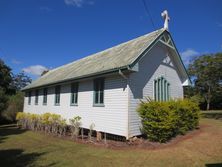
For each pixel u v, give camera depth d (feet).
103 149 31.71
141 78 40.11
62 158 26.76
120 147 32.83
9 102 86.48
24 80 181.47
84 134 47.65
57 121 48.24
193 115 44.80
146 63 42.09
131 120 36.27
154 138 34.83
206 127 49.90
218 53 95.71
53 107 61.72
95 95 44.01
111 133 38.47
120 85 38.04
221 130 45.11
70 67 68.95
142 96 39.58
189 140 35.45
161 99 44.91
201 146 31.42
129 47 46.47
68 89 54.85
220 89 98.02
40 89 73.56
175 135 38.88
